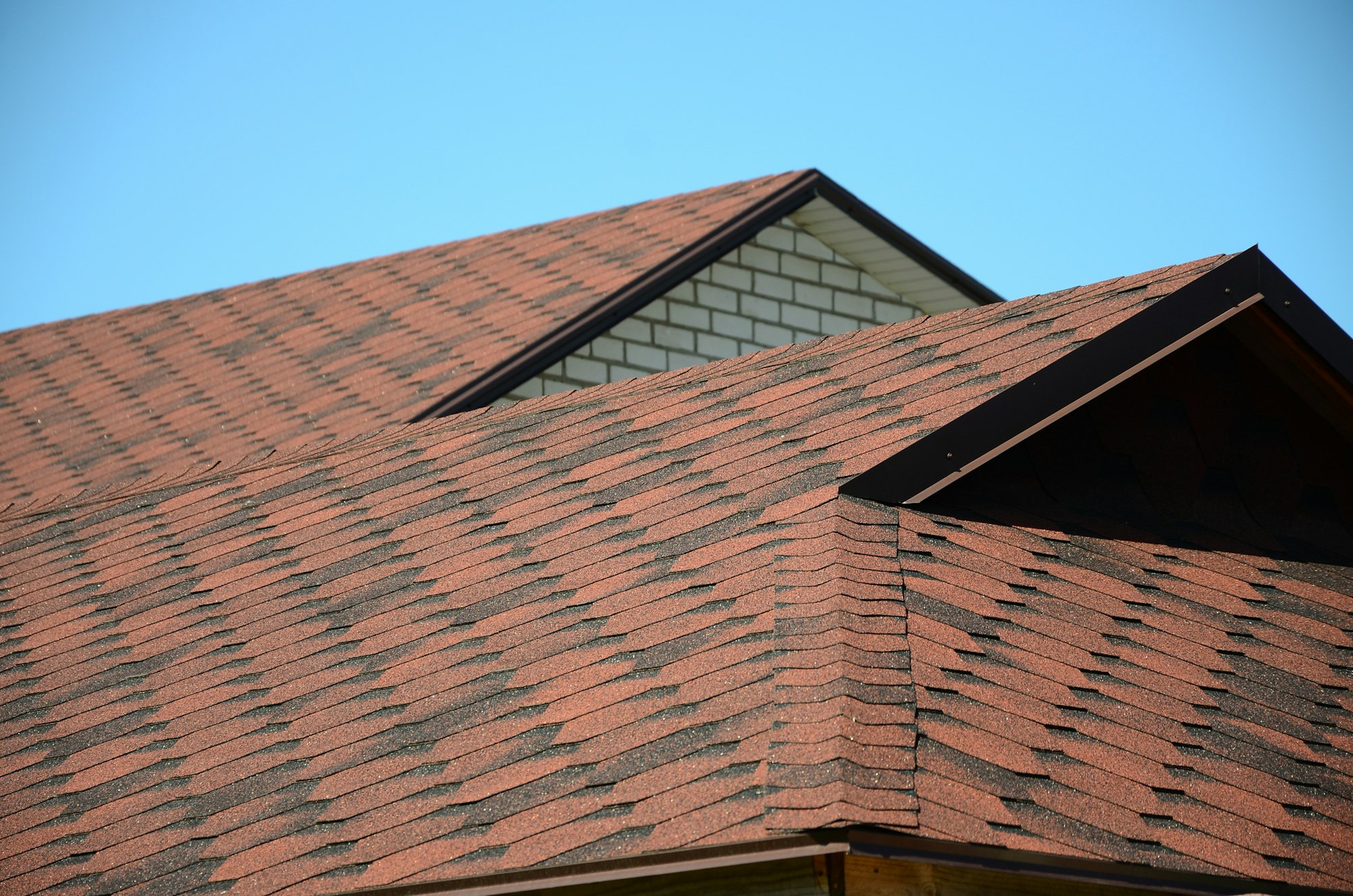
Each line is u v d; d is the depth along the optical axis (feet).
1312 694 30.76
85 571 41.93
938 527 32.24
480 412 47.96
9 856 29.84
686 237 67.67
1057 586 31.63
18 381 70.38
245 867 27.35
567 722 27.84
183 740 32.07
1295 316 34.94
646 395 42.96
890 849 22.75
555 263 69.82
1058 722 27.04
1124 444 36.24
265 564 38.96
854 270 76.48
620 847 24.04
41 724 34.45
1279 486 37.22
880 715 25.11
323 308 71.05
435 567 35.78
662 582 31.37
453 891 25.05
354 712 30.78
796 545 30.71
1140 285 35.50
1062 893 25.11
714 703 26.53
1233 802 26.71
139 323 74.84
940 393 34.96
